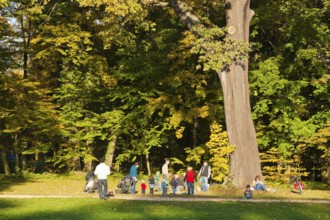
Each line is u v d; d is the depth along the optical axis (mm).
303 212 17266
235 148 26078
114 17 28266
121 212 16594
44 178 34938
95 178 25125
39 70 36156
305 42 31984
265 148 34375
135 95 36219
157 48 36219
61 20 35656
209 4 32875
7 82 33062
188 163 38094
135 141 36781
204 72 34281
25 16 33562
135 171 24766
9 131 33062
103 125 35562
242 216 16016
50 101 38250
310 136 30750
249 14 26828
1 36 33438
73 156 35750
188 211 16984
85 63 35906
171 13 34938
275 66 32000
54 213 16344
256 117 32438
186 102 33812
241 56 25094
